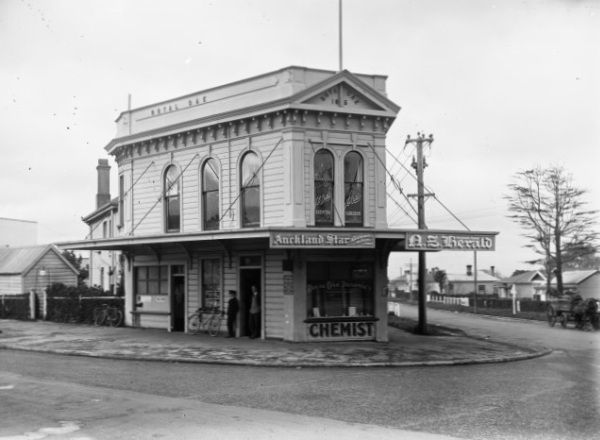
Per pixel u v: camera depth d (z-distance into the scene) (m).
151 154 25.58
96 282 44.53
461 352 19.20
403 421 9.52
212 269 23.67
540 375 15.00
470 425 9.28
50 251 42.59
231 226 22.55
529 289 91.69
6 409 10.09
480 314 53.50
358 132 22.06
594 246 52.56
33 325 28.81
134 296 26.84
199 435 8.41
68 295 32.50
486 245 21.22
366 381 13.60
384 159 22.30
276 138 21.69
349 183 22.02
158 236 22.19
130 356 17.33
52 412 9.87
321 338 21.12
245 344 20.16
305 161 21.34
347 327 21.47
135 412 9.90
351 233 19.72
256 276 22.67
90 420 9.30
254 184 22.30
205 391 12.12
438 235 20.67
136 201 26.03
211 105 23.52
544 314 48.31
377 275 21.91
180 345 19.84
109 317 27.91
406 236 20.31
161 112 25.23
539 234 54.03
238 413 9.92
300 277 21.00
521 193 53.97
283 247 19.06
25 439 8.18
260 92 22.17
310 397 11.53
